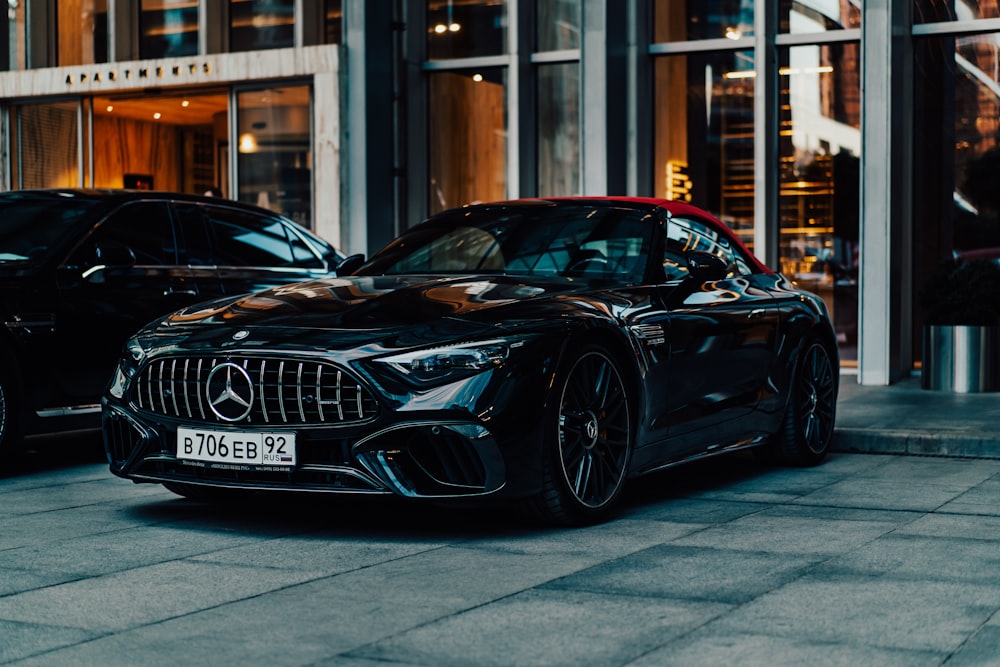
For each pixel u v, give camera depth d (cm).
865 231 1059
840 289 1155
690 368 562
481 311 482
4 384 633
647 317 534
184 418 482
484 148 1294
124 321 682
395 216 1303
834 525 499
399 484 449
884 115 1051
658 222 591
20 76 1445
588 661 306
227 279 742
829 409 701
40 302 647
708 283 603
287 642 325
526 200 639
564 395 482
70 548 453
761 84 1141
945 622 343
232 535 478
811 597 373
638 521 510
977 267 1001
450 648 318
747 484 618
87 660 310
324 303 503
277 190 1346
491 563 424
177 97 1419
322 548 452
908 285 1115
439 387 450
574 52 1251
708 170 1196
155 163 1495
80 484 617
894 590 382
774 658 308
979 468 678
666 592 380
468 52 1299
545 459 471
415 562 427
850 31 1134
